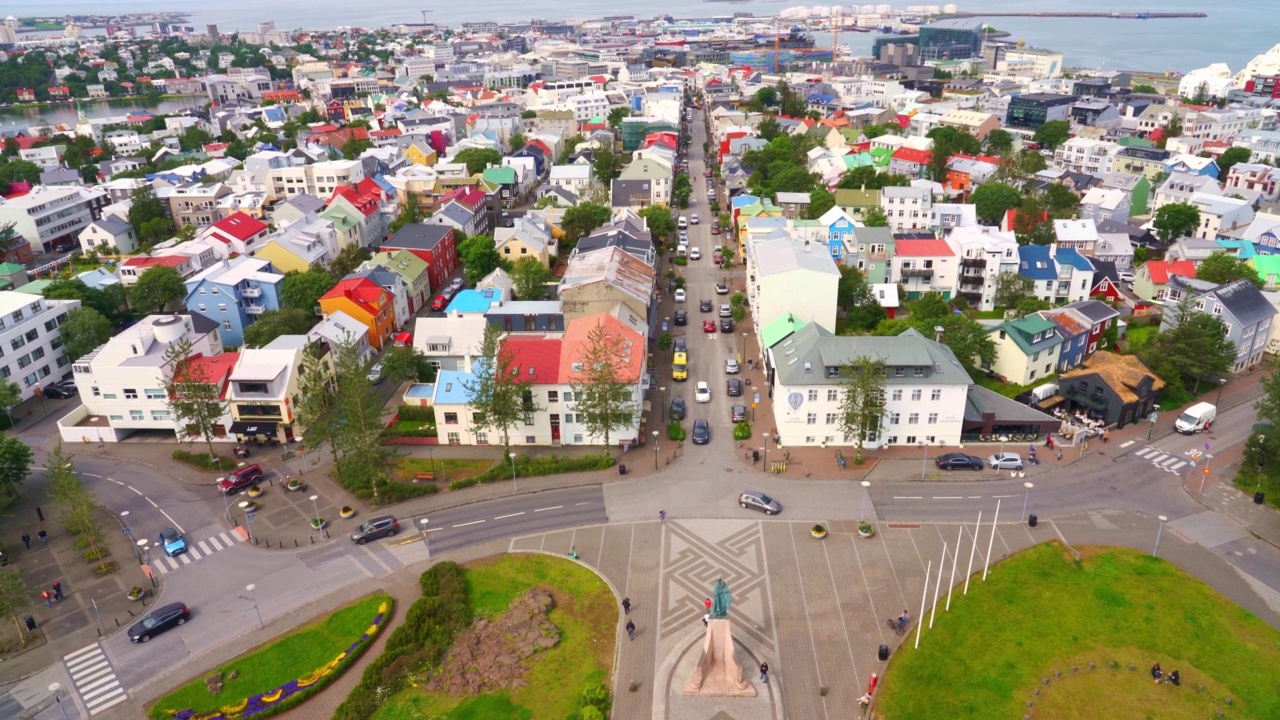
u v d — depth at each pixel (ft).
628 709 215.31
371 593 262.26
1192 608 248.11
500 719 213.87
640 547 279.90
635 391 345.31
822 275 406.82
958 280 503.61
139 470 339.36
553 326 440.86
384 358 399.24
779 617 246.27
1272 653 231.71
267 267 506.07
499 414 322.14
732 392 385.70
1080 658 230.48
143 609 258.78
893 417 336.90
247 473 324.39
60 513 310.65
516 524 295.07
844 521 291.58
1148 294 507.30
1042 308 456.86
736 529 288.30
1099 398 357.82
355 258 561.43
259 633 246.88
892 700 216.74
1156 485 310.86
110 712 221.05
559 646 237.66
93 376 370.12
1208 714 213.05
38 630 250.98
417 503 310.04
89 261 634.02
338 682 229.04
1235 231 606.14
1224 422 357.20
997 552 273.54
